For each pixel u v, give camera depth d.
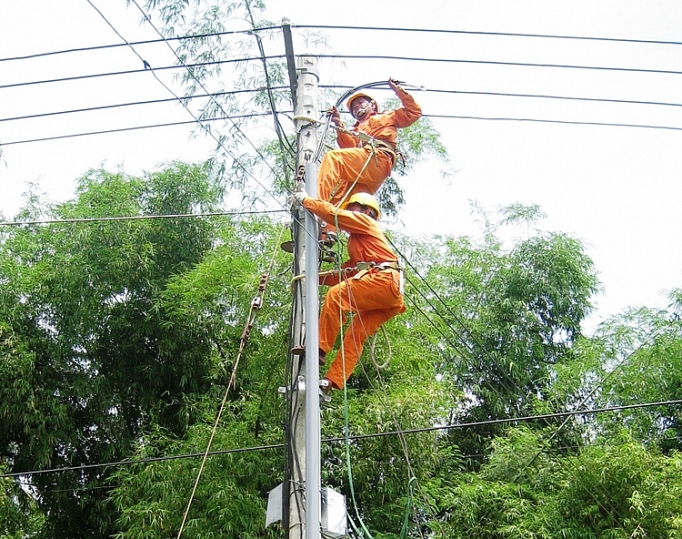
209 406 13.11
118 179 15.09
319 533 6.16
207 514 11.36
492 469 13.00
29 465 13.91
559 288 16.88
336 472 12.15
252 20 10.96
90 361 14.51
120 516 12.42
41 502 14.23
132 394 14.52
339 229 7.10
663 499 11.12
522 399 15.91
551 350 16.84
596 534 11.71
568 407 14.23
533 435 13.16
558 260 17.03
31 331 14.08
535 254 17.12
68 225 14.60
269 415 12.15
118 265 14.16
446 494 12.45
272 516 6.56
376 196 15.22
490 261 17.05
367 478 12.14
